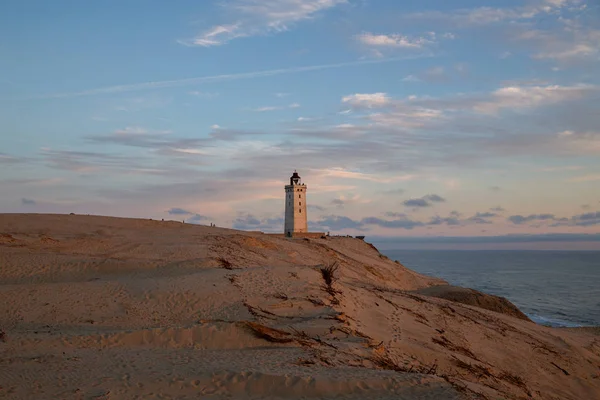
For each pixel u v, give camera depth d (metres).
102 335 18.66
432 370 20.14
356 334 21.59
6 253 32.06
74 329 20.31
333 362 17.05
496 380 22.61
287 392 14.02
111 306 23.48
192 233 50.84
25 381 13.64
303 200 86.50
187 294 24.86
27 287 24.91
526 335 32.34
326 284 28.81
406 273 64.75
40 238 37.81
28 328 20.27
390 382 14.63
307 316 23.41
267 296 25.33
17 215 49.31
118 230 47.84
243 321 20.22
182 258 36.81
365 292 31.23
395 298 32.47
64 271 30.22
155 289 25.36
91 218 53.97
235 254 40.47
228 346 18.86
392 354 20.55
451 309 33.84
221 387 14.26
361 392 14.12
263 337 19.42
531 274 158.88
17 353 16.41
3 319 21.33
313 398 13.79
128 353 17.12
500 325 33.47
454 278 135.75
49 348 17.22
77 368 15.07
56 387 13.37
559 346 32.09
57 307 22.95
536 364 27.47
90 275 30.16
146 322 22.00
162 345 18.61
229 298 24.77
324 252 55.78
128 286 25.86
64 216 53.19
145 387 13.86
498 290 104.75
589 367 29.84
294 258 47.00
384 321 25.78
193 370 15.23
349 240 74.44
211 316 22.73
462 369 22.09
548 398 23.44
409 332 25.08
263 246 48.59
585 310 75.31
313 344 19.31
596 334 45.34
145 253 37.72
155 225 56.78
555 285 118.12
